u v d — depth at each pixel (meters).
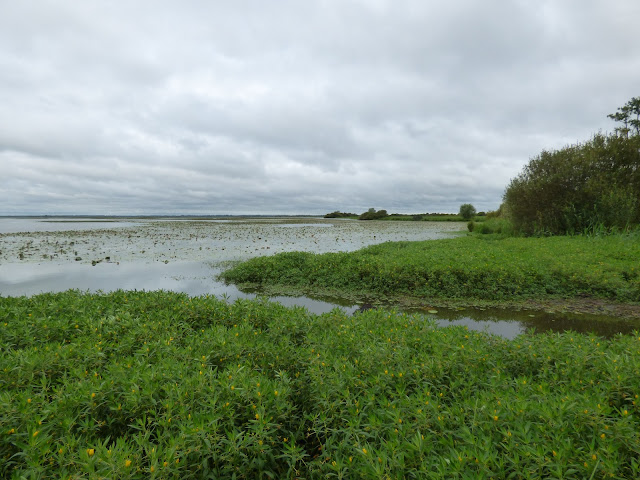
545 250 12.45
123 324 5.01
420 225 49.75
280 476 2.74
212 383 3.10
